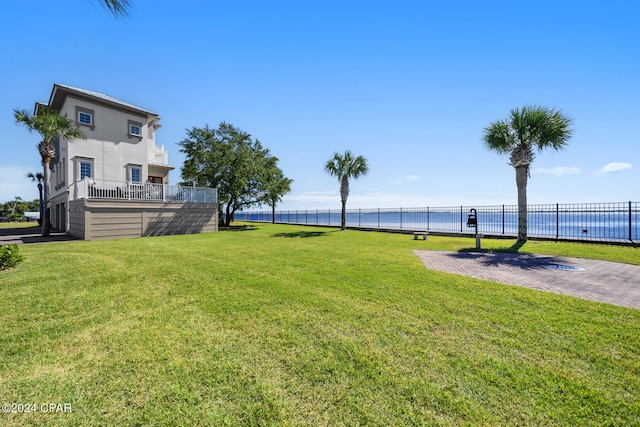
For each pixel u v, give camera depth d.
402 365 2.96
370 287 5.80
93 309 4.57
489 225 17.17
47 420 2.25
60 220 21.31
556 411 2.30
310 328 3.86
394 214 23.44
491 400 2.44
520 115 12.88
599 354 3.18
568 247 11.66
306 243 13.27
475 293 5.41
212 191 20.84
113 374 2.82
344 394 2.53
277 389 2.59
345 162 22.95
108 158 19.58
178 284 6.01
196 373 2.83
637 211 12.26
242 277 6.59
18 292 5.45
